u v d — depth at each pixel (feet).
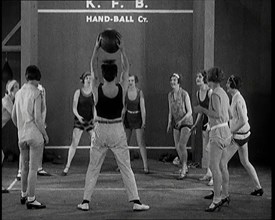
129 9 36.17
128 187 21.85
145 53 36.29
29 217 20.71
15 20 36.65
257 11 35.60
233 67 35.68
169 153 35.96
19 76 36.37
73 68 36.24
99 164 22.27
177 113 28.91
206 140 28.60
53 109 36.11
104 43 21.58
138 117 30.40
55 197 24.36
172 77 28.76
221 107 21.39
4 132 36.11
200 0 33.50
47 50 36.17
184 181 28.32
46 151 35.53
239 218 20.61
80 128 30.25
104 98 21.45
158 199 24.00
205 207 22.44
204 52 32.30
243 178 29.19
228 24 35.65
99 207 22.47
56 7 36.06
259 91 35.53
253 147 35.45
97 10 36.17
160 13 36.19
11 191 25.66
